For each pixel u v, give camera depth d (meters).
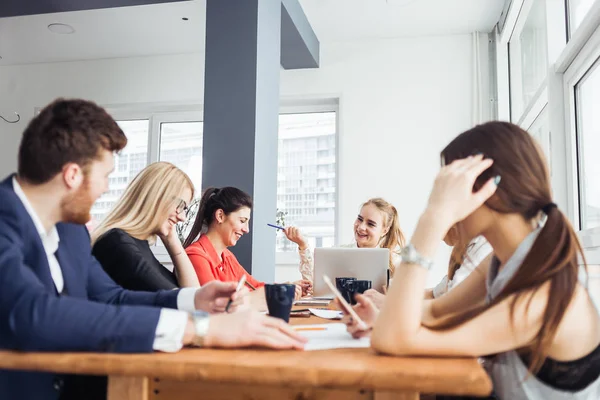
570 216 2.70
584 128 2.66
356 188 4.39
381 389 0.77
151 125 4.99
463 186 0.94
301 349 0.93
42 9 3.49
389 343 0.86
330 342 1.02
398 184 4.34
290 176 4.70
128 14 4.09
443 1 3.87
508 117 4.19
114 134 1.06
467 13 4.04
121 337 0.86
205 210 2.63
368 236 3.18
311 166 4.66
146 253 1.93
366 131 4.43
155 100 4.86
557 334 0.88
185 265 2.21
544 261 0.88
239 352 0.89
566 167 2.76
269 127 3.11
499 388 0.99
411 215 4.29
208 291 1.29
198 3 3.89
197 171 4.90
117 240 1.85
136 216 1.97
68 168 1.01
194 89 4.80
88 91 4.98
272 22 3.19
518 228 0.96
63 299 0.89
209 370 0.79
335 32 4.38
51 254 1.15
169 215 2.02
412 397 0.76
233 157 2.88
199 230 2.66
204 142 2.92
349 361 0.82
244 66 2.91
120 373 0.82
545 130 3.32
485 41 4.35
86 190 1.04
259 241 2.92
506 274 0.97
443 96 4.35
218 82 2.94
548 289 0.86
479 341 0.86
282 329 0.97
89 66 5.02
